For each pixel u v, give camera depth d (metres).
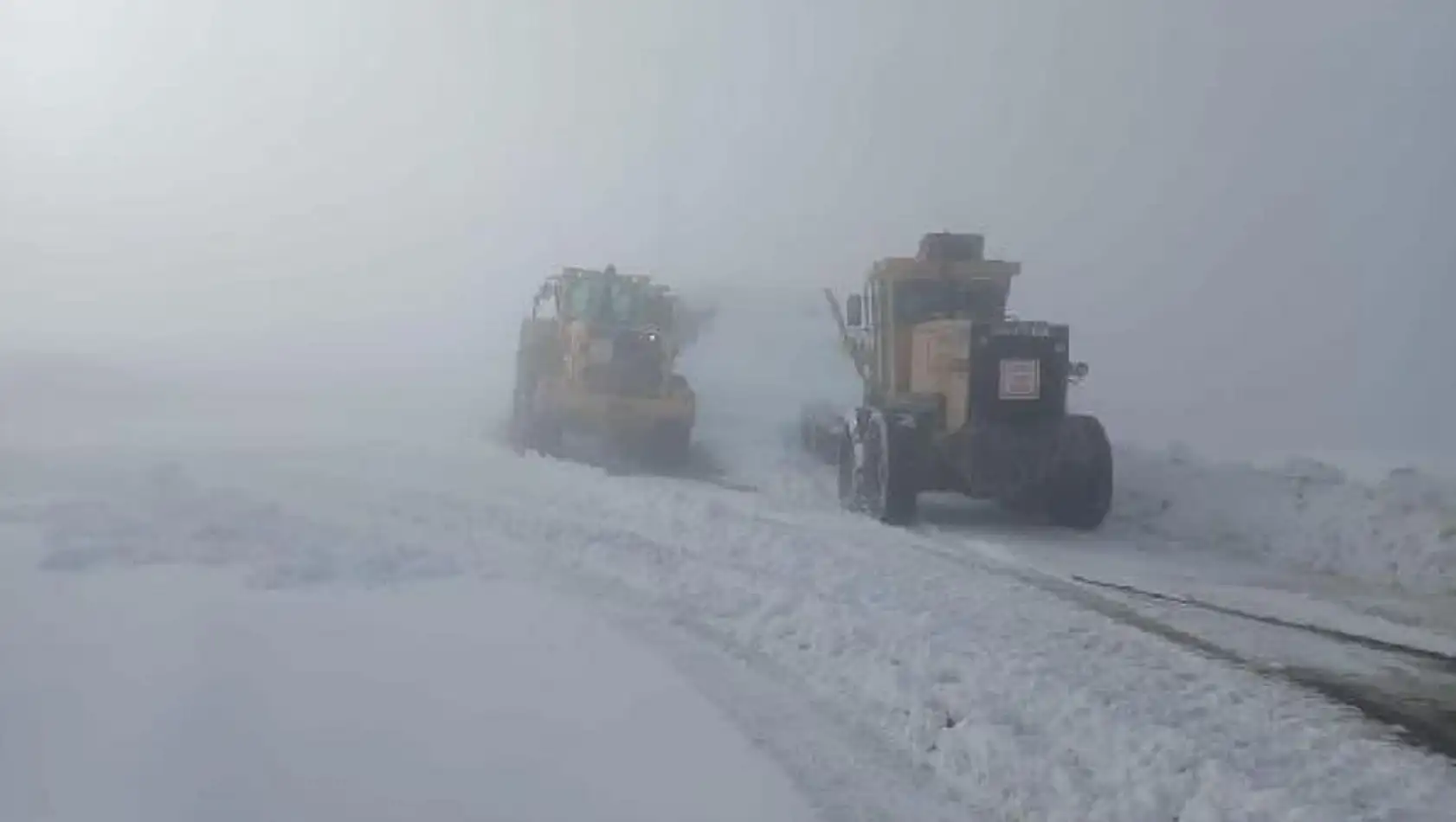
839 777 7.00
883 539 13.29
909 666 8.59
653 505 14.03
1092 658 9.08
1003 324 15.15
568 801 6.57
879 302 17.25
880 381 17.19
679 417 19.75
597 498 14.55
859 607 10.05
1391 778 7.16
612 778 6.85
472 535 12.35
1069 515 15.17
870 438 15.42
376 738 7.19
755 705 7.95
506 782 6.74
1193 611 10.85
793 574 11.10
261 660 8.33
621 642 9.04
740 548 12.08
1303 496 15.29
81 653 8.34
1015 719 7.72
